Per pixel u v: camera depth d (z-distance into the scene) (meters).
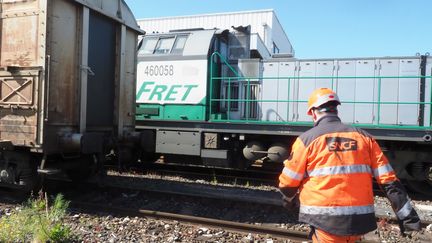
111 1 7.02
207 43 9.12
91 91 6.65
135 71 7.84
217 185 8.00
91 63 6.62
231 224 5.18
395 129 7.08
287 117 8.85
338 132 2.70
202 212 5.98
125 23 7.35
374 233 5.03
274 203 6.11
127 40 7.59
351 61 8.38
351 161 2.62
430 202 7.04
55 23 5.77
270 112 9.04
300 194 2.77
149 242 4.60
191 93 9.09
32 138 5.69
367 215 2.58
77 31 6.21
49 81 5.64
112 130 7.19
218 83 9.52
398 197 2.58
